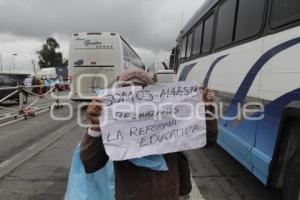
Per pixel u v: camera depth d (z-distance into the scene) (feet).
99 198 9.29
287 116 12.68
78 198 9.29
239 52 18.72
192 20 35.27
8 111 54.24
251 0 17.58
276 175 13.94
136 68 8.20
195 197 16.78
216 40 24.23
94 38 57.67
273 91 14.01
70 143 29.14
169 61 55.93
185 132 7.81
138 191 7.59
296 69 12.26
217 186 18.39
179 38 44.42
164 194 7.64
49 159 23.80
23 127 38.17
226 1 22.25
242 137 17.58
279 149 13.48
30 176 20.02
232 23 20.58
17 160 23.59
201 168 21.76
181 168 8.54
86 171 8.04
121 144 7.51
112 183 9.29
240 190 17.83
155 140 7.66
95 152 7.72
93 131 7.52
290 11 13.14
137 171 7.61
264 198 16.74
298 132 13.03
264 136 14.76
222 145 21.45
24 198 16.70
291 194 12.64
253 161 15.69
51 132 34.71
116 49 57.77
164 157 7.81
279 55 13.71
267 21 15.26
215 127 8.26
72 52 57.82
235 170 21.31
